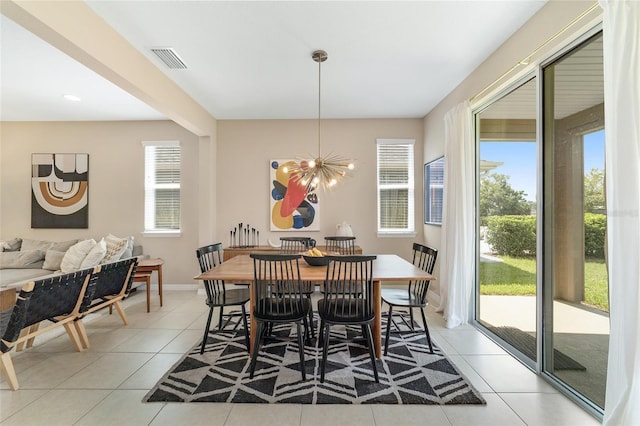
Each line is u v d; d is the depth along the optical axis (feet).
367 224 14.60
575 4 5.69
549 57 6.50
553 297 6.64
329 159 14.53
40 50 8.21
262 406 5.87
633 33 4.19
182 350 8.26
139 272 11.84
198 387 6.46
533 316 7.30
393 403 5.95
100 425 5.35
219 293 8.98
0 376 6.91
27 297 6.51
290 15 6.84
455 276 9.75
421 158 14.48
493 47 8.23
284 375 6.95
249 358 7.77
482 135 9.59
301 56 8.67
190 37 7.70
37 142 14.58
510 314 8.18
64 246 13.30
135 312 11.43
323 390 6.36
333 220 14.64
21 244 13.71
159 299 12.58
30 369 7.26
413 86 10.80
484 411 5.74
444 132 11.76
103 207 14.69
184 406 5.87
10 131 14.53
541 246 6.87
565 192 6.24
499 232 8.68
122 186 14.70
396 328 9.58
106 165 14.69
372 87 10.87
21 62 8.88
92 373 7.07
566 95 6.17
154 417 5.56
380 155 14.66
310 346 8.46
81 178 14.61
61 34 5.84
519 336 7.82
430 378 6.82
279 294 7.70
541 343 6.91
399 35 7.64
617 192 4.44
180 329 9.77
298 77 10.04
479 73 9.21
